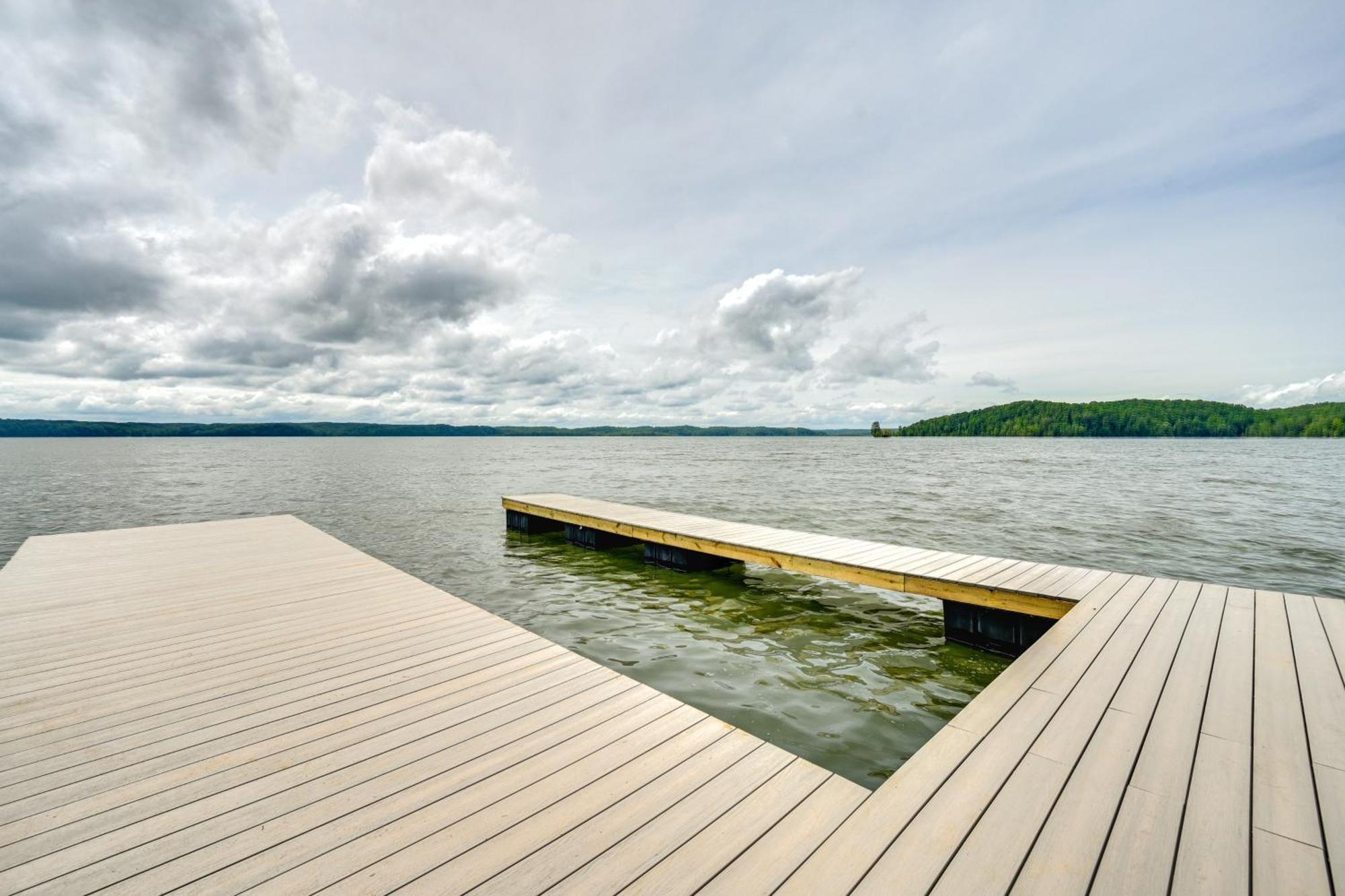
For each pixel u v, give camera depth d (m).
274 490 26.53
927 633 7.51
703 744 3.38
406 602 6.33
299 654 4.82
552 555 12.15
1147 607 5.71
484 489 26.84
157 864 2.45
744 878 2.31
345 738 3.48
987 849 2.40
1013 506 19.92
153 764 3.22
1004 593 6.47
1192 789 2.77
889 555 8.37
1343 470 36.34
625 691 4.09
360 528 15.67
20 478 33.06
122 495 24.70
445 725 3.63
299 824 2.70
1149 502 20.77
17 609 6.09
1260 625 5.13
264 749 3.36
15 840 2.60
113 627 5.53
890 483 29.41
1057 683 3.95
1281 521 16.47
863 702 5.61
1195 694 3.77
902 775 2.92
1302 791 2.75
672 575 10.41
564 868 2.40
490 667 4.52
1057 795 2.74
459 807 2.81
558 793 2.92
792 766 3.14
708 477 34.06
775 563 8.68
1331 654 4.45
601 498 22.81
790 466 44.94
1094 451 72.69
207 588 6.90
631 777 3.05
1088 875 2.24
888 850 2.42
